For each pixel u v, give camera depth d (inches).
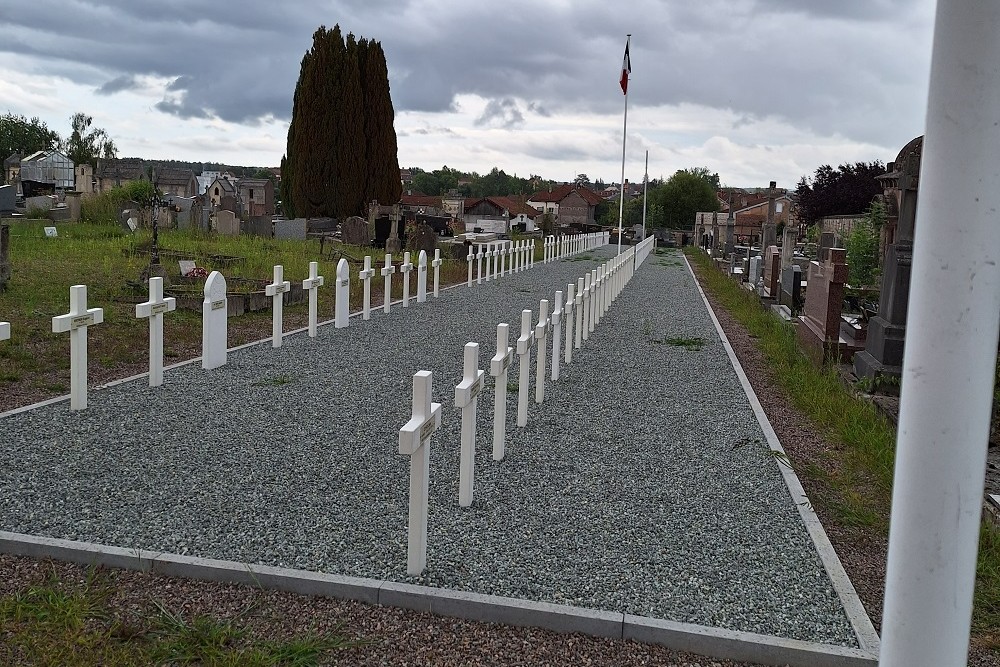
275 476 238.7
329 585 170.1
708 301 821.9
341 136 1517.0
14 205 1282.0
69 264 730.8
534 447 280.1
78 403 305.0
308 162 1525.6
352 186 1534.2
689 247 2413.9
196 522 202.8
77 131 4195.4
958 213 95.6
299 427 291.3
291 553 186.9
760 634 156.6
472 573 179.6
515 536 201.8
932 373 98.7
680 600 170.7
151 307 340.5
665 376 410.6
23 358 390.6
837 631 160.1
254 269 773.3
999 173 94.8
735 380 404.8
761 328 589.3
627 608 166.1
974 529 101.0
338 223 1427.2
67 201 1359.5
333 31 1504.7
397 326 550.9
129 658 143.7
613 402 350.9
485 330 543.5
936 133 96.5
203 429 284.7
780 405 362.6
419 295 700.7
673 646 156.5
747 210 3061.0
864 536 214.4
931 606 101.8
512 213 3666.3
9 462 242.7
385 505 219.0
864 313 519.8
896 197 705.0
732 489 243.1
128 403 318.0
